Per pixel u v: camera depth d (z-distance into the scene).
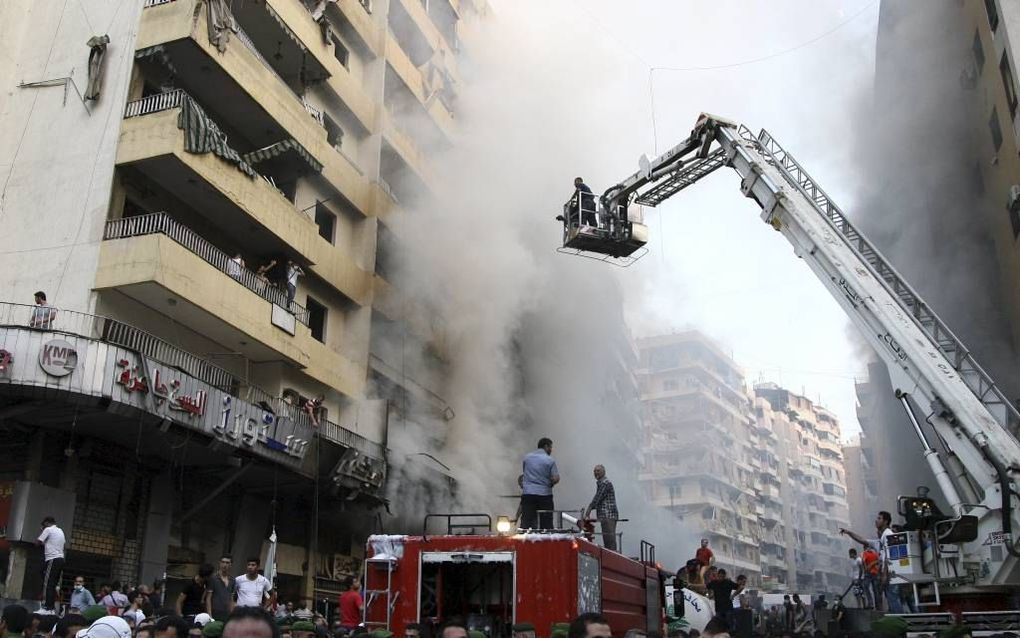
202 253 21.28
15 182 20.48
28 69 21.52
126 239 19.14
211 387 19.09
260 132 24.97
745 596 17.41
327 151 26.80
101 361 16.89
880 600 12.38
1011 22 19.30
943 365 11.23
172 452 19.91
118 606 13.94
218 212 22.55
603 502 11.84
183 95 20.48
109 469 19.16
